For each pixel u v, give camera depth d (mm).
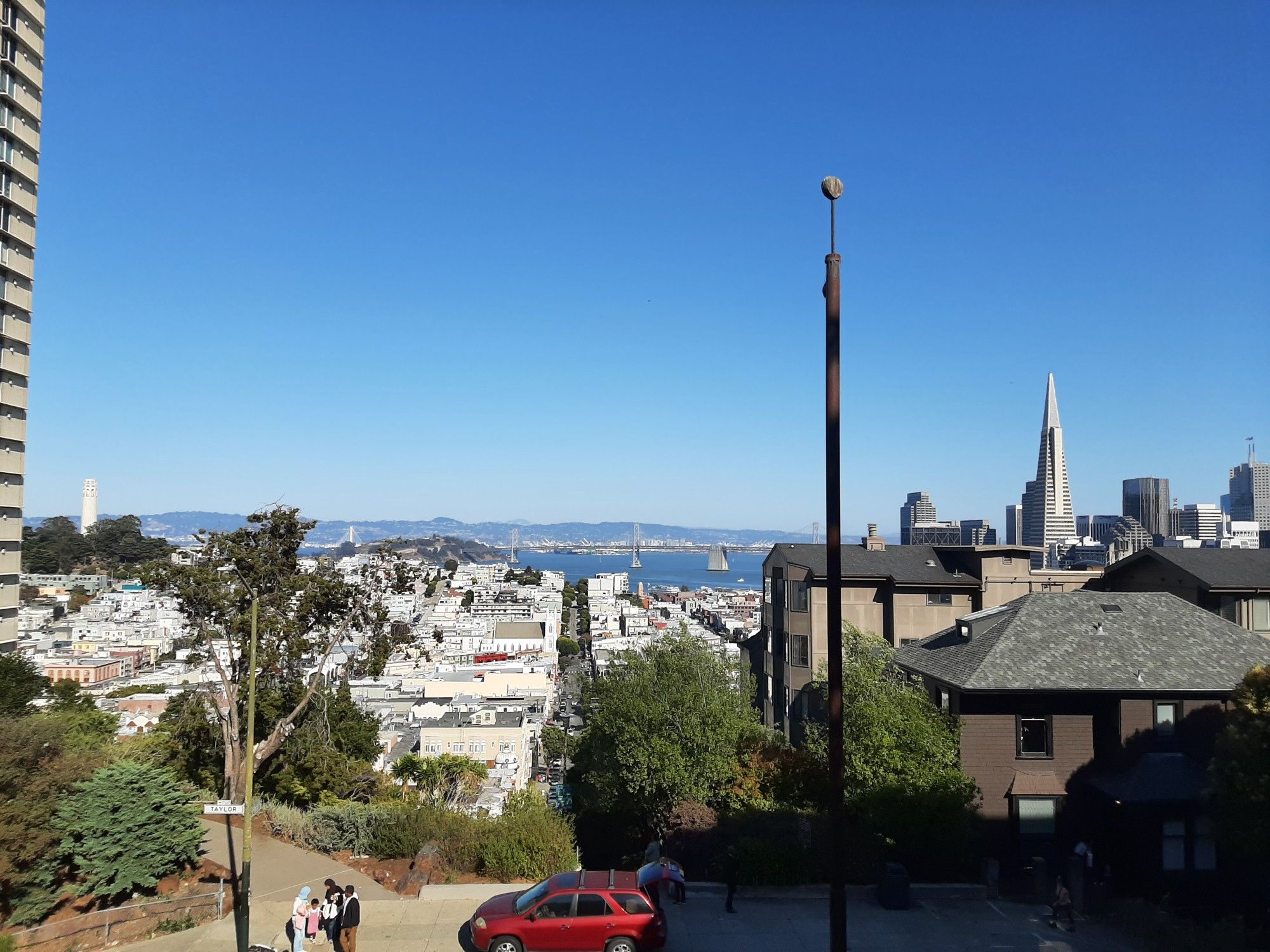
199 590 32688
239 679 33562
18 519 69812
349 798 34719
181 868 23078
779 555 49500
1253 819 20984
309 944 18531
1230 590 35719
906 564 48406
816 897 22219
